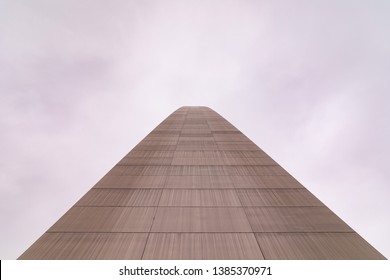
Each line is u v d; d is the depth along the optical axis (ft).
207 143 59.72
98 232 27.55
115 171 43.57
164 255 24.09
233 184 38.99
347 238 26.78
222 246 25.43
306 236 27.07
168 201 34.01
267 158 49.62
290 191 36.91
